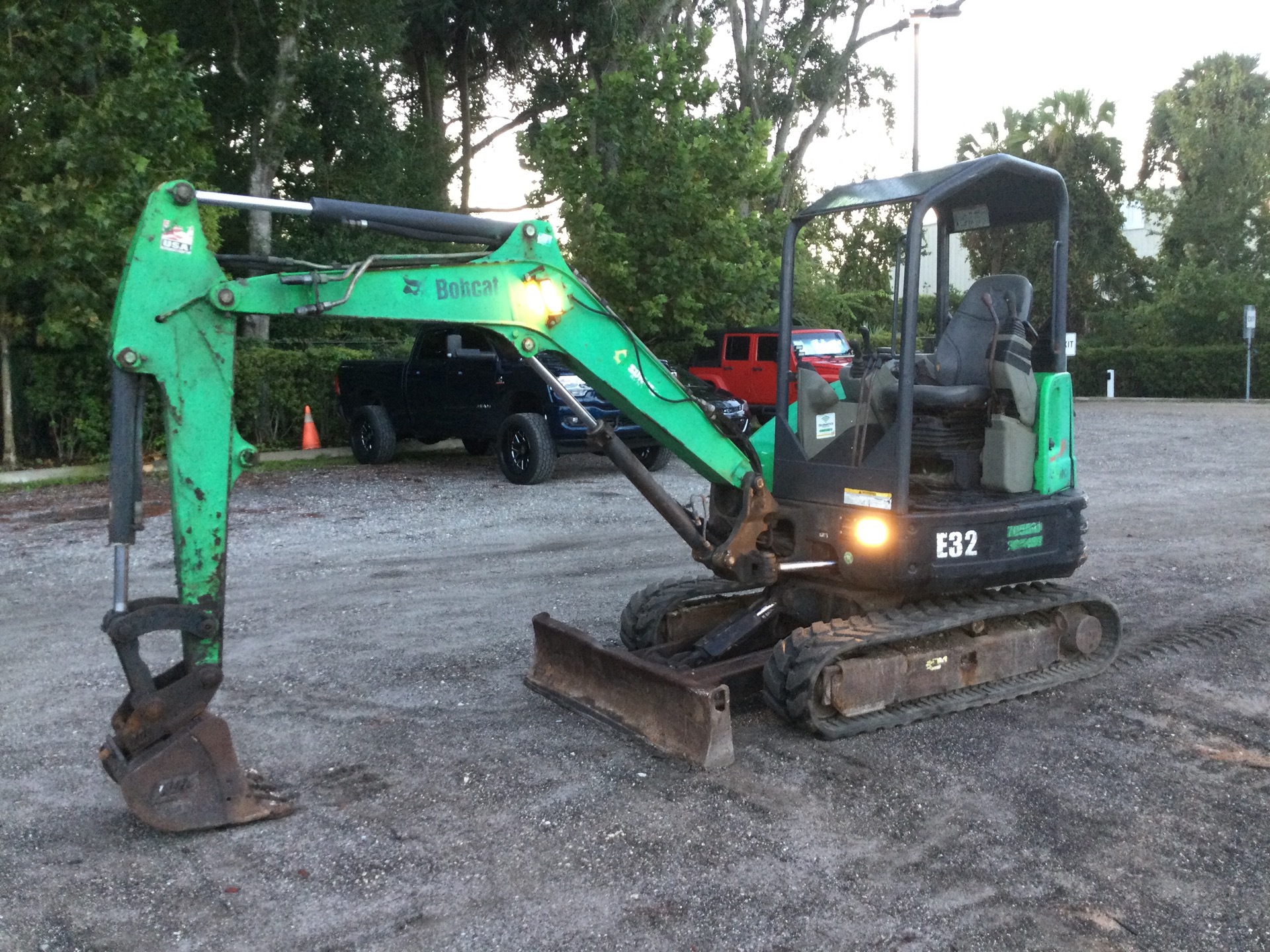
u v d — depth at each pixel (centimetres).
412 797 455
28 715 554
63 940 348
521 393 1377
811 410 564
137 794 407
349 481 1404
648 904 368
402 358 1652
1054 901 370
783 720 537
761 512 554
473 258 477
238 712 558
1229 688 596
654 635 605
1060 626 604
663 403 534
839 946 342
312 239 2073
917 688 540
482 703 571
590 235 1750
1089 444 1834
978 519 532
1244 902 371
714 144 1834
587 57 2569
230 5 1939
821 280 3167
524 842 413
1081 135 3778
